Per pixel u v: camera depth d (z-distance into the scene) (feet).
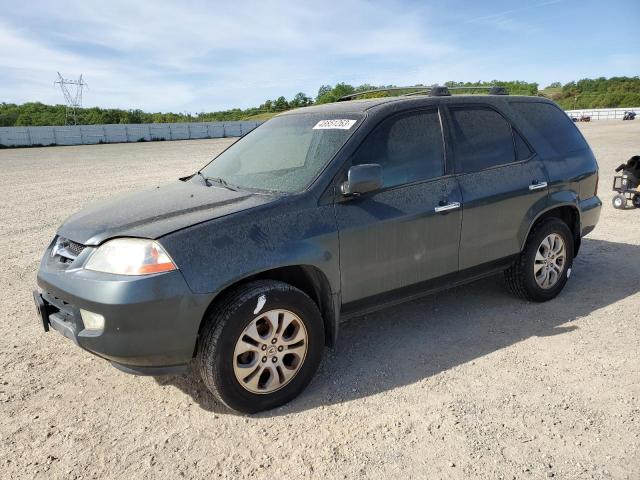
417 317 14.51
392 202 11.59
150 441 9.30
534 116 15.42
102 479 8.31
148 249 9.07
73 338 9.56
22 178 54.39
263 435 9.38
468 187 12.94
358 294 11.34
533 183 14.26
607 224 25.23
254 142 13.98
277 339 10.01
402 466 8.39
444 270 12.78
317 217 10.55
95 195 40.37
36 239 25.55
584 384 10.69
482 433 9.16
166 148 112.27
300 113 14.01
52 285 9.85
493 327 13.66
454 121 13.29
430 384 10.92
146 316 8.87
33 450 9.09
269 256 9.79
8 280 18.99
